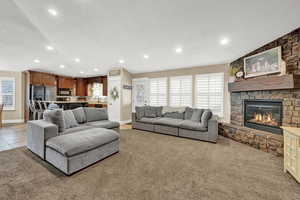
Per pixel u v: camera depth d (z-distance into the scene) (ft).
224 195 5.24
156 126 14.46
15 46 13.19
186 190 5.51
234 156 8.78
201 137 11.87
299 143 5.87
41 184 5.76
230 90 13.57
